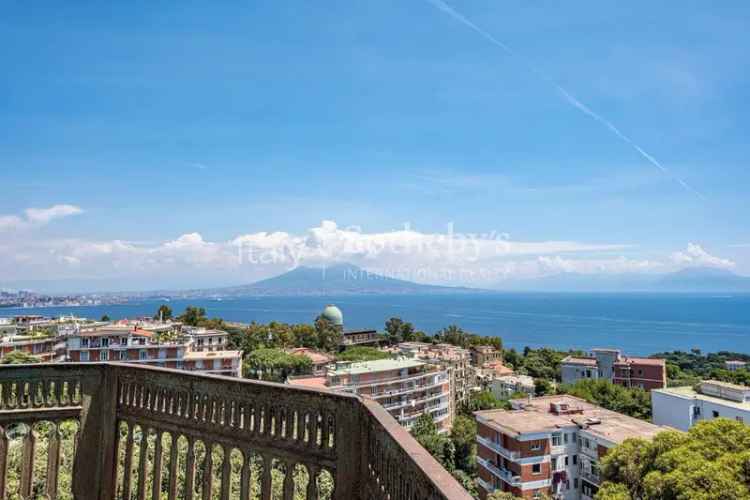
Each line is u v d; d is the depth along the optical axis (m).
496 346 118.19
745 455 17.67
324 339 111.19
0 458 6.12
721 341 197.38
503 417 37.50
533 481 32.41
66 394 6.42
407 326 132.50
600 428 33.88
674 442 20.62
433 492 2.28
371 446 4.03
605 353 77.62
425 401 64.75
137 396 6.18
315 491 4.61
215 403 5.47
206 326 107.75
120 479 7.72
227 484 5.25
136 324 82.69
